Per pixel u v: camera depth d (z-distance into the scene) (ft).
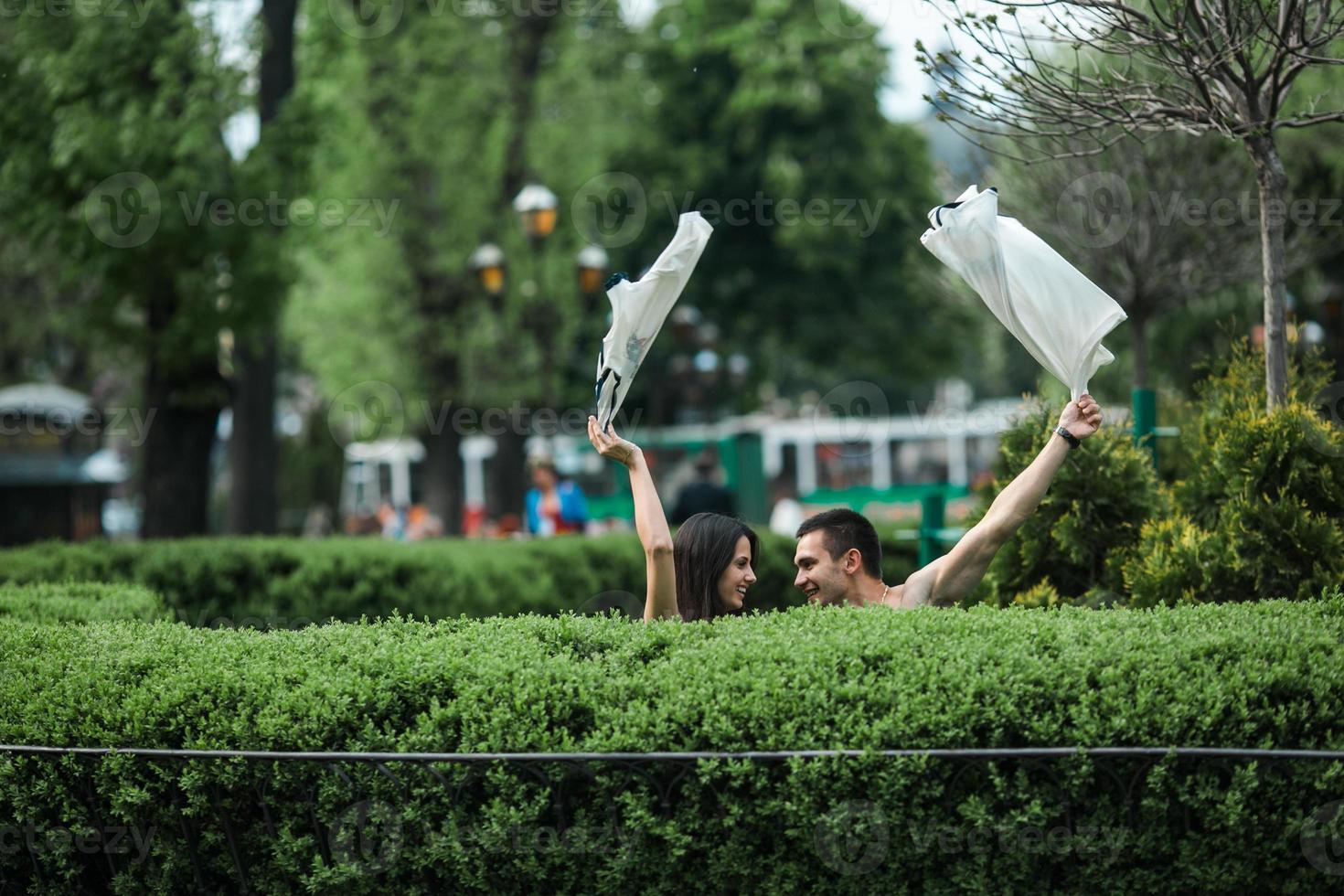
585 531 116.78
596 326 171.94
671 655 28.19
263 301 86.28
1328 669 26.22
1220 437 40.34
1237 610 30.53
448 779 26.66
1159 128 40.65
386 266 156.76
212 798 27.99
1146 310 71.10
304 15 112.37
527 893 27.04
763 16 202.49
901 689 25.90
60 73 80.33
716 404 223.30
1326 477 38.37
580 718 26.99
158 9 82.07
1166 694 25.64
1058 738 25.35
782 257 208.74
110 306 87.25
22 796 29.12
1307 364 43.14
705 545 34.14
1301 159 75.61
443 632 31.24
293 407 251.60
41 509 127.13
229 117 85.81
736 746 25.59
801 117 202.80
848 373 253.03
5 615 43.16
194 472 92.63
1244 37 37.47
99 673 30.37
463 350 158.40
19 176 82.84
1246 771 24.93
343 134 125.80
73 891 29.58
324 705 27.68
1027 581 43.39
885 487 250.57
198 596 69.41
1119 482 42.27
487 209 156.66
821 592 34.19
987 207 32.65
